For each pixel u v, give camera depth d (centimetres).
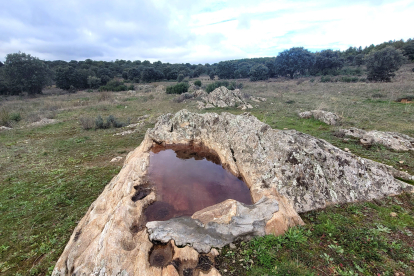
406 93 1450
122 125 1260
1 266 359
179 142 591
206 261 247
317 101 1562
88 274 239
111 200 366
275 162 391
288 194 354
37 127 1260
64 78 3753
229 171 456
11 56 3028
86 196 560
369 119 1023
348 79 2702
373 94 1554
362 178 403
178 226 279
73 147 924
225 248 269
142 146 567
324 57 4153
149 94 2547
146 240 268
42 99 2583
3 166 744
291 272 239
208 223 286
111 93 2700
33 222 464
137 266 237
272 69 4600
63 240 411
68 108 1831
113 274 232
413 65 3166
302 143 426
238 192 389
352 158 416
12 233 434
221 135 538
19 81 3086
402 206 369
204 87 2961
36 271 346
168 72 5294
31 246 400
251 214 298
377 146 681
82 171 698
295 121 1096
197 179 423
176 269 236
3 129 1214
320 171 384
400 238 298
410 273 243
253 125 512
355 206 364
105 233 273
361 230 308
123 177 409
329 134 854
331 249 275
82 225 338
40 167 735
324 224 316
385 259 261
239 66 6112
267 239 279
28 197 561
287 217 307
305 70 4456
